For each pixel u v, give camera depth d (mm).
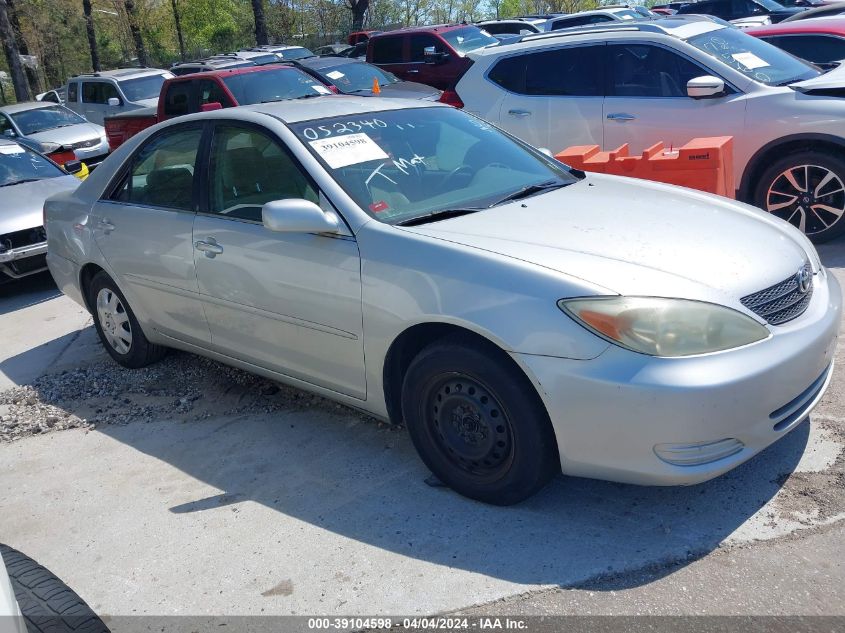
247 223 4172
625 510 3350
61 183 9125
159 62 45531
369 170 3992
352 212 3730
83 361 5949
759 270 3248
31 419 4965
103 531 3645
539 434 3166
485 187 4137
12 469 4355
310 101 4695
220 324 4488
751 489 3398
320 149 4043
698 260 3229
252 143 4262
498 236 3447
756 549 3033
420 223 3682
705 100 6883
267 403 4785
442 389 3430
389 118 4457
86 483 4102
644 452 2977
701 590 2854
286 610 2990
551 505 3434
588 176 4547
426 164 4184
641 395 2902
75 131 15430
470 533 3301
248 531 3504
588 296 3014
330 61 14211
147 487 3982
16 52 26672
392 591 3020
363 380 3773
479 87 8203
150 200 4906
